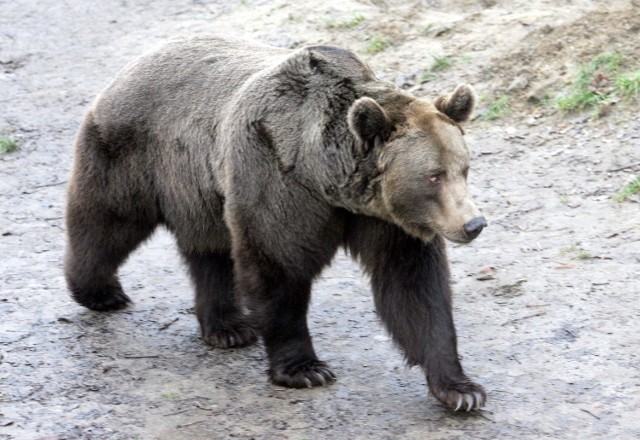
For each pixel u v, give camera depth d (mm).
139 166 11508
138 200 11672
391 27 19422
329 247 10180
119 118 11516
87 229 11930
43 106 19719
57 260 14227
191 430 9656
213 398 10297
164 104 11266
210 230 11180
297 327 10391
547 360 10641
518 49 17750
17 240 14945
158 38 21484
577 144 15648
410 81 17906
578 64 17016
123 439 9539
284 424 9703
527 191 14797
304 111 9875
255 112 10094
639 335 10953
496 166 15625
